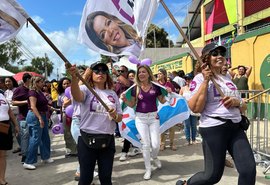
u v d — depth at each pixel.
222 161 3.18
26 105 6.50
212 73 3.23
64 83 7.19
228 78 3.46
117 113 3.56
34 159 6.23
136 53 4.85
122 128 5.95
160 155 6.77
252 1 18.55
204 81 3.19
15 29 3.10
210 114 3.22
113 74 7.43
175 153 6.93
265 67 10.93
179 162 6.17
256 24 17.86
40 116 6.12
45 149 6.64
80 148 3.45
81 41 4.71
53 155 7.50
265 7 17.95
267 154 5.66
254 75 11.54
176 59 19.12
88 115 3.45
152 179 5.20
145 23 4.69
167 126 6.31
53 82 12.87
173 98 6.38
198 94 3.20
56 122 7.45
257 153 5.88
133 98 5.35
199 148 7.32
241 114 3.33
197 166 5.86
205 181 3.24
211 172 3.18
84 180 3.44
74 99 3.40
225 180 4.91
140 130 5.31
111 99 3.62
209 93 3.25
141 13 4.71
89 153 3.41
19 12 3.03
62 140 9.67
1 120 4.79
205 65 3.22
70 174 5.76
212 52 3.30
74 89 3.32
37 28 3.07
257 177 4.95
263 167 5.48
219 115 3.17
